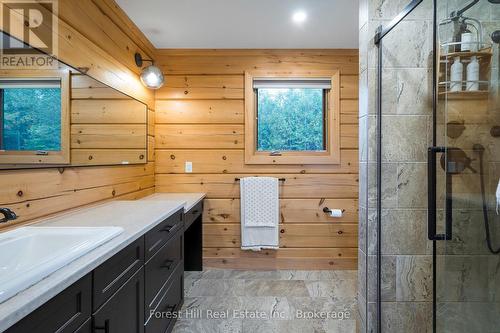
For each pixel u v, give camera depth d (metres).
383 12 1.51
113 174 1.97
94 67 1.72
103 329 0.92
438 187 1.48
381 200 1.53
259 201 2.67
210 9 2.04
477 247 1.42
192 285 2.42
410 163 1.52
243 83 2.74
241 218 2.70
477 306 1.42
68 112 1.47
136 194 2.34
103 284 0.92
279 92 2.79
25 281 0.66
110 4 1.90
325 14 2.12
